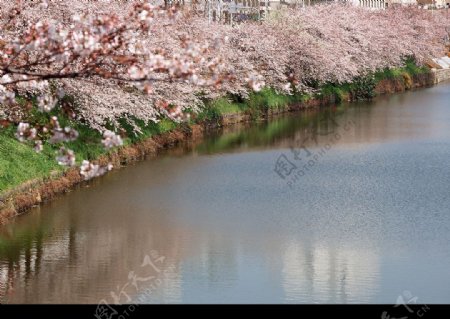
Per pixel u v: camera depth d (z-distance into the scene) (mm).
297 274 16625
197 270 16844
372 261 17547
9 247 18078
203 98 34938
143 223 20172
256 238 19156
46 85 18688
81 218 20391
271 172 26766
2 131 21734
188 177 25516
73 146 23984
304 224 20422
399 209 22031
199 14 36719
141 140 28625
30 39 11453
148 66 11102
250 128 36469
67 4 22156
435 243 18844
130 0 26797
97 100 23344
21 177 21047
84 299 15281
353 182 25406
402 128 37375
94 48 11031
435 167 27906
